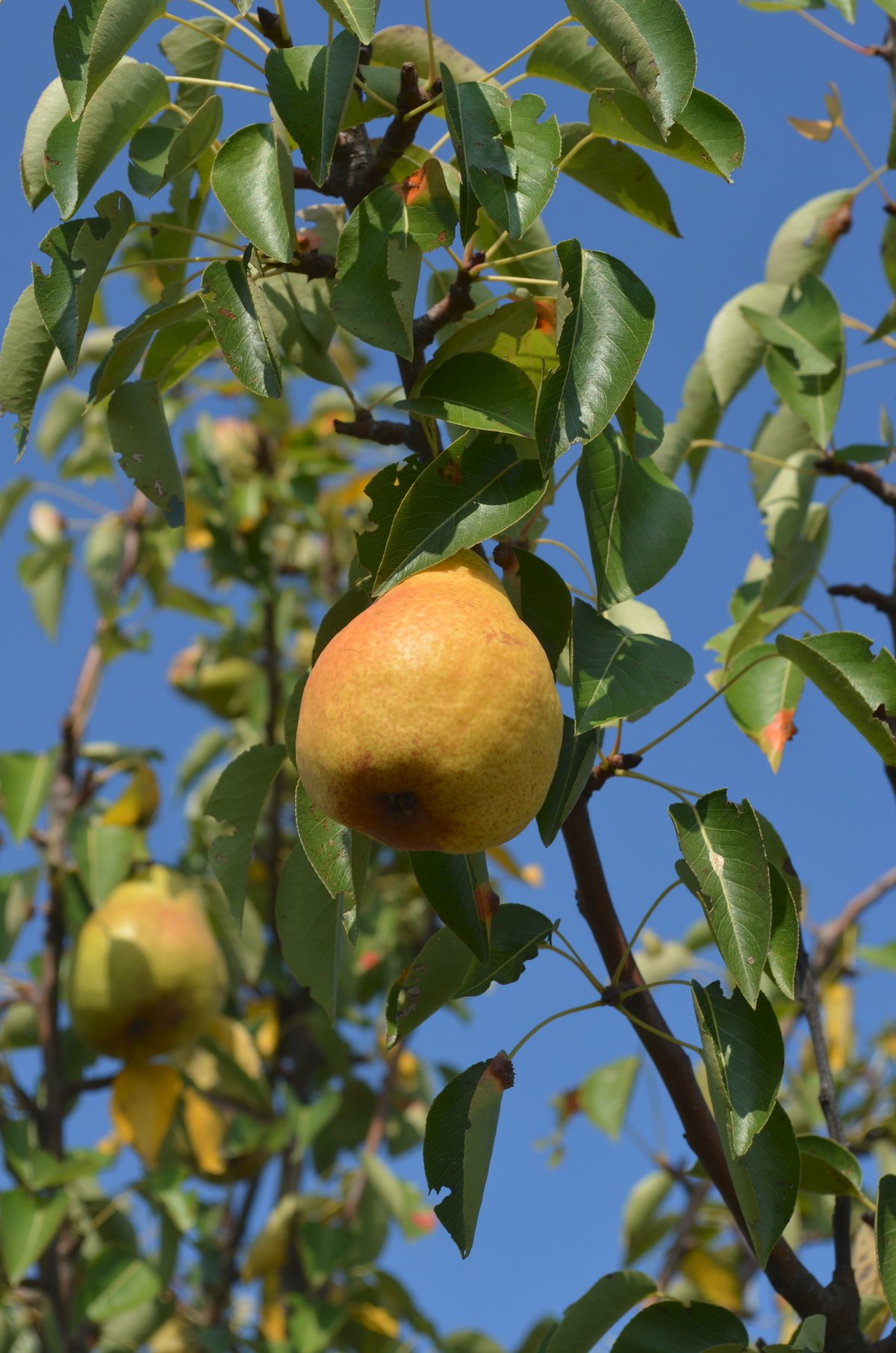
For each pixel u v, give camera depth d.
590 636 1.09
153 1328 1.82
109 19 1.07
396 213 1.08
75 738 1.89
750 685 1.30
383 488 1.08
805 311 1.44
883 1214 1.09
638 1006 1.10
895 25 1.45
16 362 1.12
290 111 1.07
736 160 1.09
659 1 1.05
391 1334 1.89
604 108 1.11
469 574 1.05
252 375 1.06
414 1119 2.19
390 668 1.01
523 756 1.02
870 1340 1.25
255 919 1.99
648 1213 1.79
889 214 1.46
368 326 1.07
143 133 1.14
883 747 1.08
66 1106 1.78
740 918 1.04
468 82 1.10
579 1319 1.14
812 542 1.38
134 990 1.77
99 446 2.32
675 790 1.09
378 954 2.19
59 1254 1.73
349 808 1.03
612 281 1.06
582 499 1.10
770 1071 1.04
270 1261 1.82
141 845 1.94
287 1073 2.14
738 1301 1.73
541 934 1.10
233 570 2.25
